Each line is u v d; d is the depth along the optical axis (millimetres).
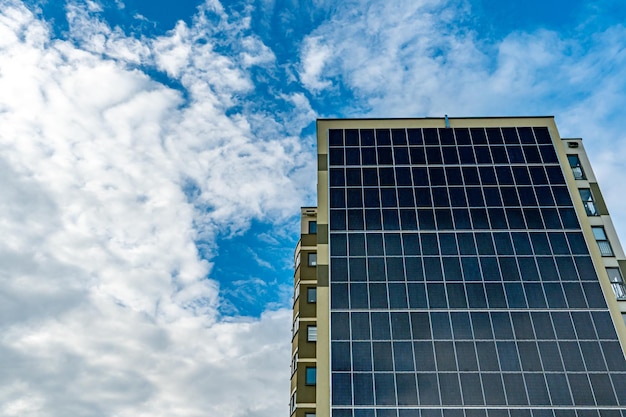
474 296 37000
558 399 32312
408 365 34031
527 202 41625
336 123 47094
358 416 32188
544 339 34844
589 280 37469
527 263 38438
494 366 33781
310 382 38469
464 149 44906
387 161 44406
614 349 34250
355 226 40906
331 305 37062
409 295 37250
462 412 32031
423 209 41500
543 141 45375
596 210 41812
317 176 43875
